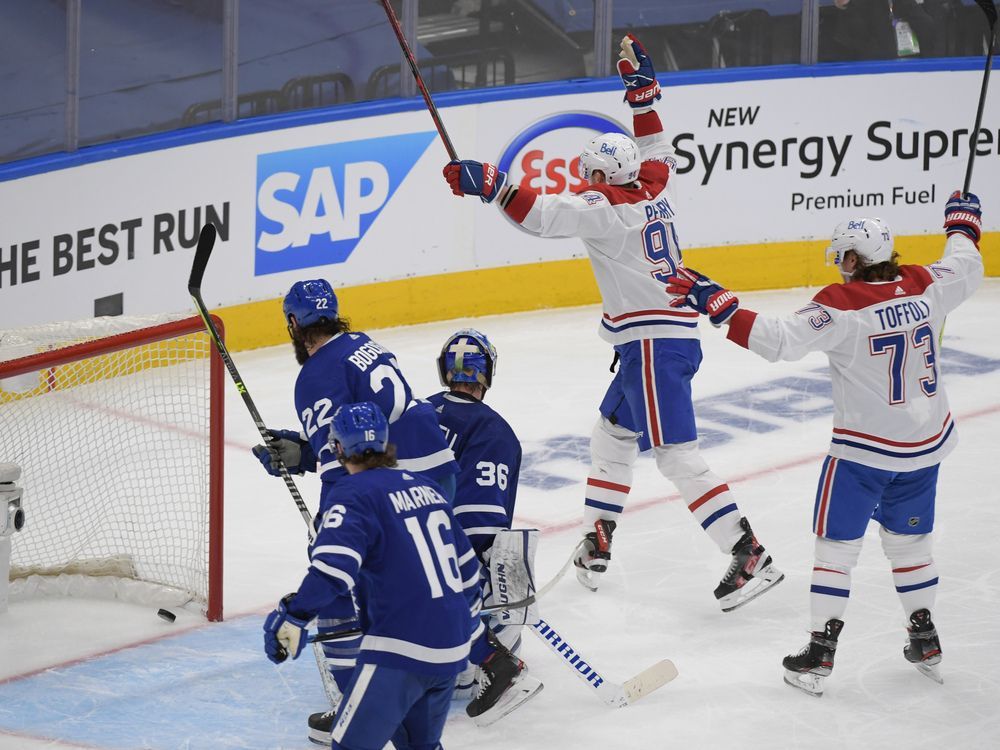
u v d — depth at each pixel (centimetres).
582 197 1786
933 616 1602
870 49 3553
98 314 2778
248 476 2316
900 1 3525
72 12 2695
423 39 3181
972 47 3594
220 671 1631
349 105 3086
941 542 2000
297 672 1630
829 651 1548
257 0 2964
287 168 2994
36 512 2058
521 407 2648
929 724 1494
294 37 3017
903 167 3541
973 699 1550
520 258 3309
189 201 2873
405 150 3134
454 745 1452
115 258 2789
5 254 2628
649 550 2008
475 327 3212
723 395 2712
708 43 3453
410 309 3206
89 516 2048
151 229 2830
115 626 1759
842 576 1556
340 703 1223
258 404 2658
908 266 1570
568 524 2089
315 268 3070
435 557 1198
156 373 2208
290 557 1986
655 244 1823
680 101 3375
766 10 3462
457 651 1202
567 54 3334
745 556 1761
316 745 1459
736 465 2336
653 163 1920
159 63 2855
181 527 2016
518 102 3244
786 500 2181
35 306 2683
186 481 2175
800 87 3444
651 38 3406
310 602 1143
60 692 1574
